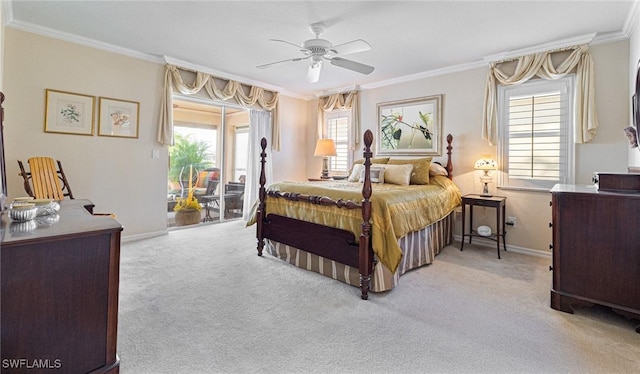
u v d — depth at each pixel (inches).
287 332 74.4
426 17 110.6
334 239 106.3
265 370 60.6
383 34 125.0
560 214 86.0
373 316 82.8
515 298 94.2
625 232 77.0
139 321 78.3
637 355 65.4
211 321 79.0
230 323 78.2
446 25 116.6
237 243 155.9
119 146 150.7
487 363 62.9
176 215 186.1
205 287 100.7
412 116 183.0
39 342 46.1
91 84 140.9
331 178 214.4
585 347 68.4
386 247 95.0
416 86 181.8
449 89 168.6
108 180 147.9
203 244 153.1
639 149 102.0
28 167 125.6
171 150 181.3
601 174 84.0
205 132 196.2
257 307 87.4
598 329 76.0
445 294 97.2
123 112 151.1
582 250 82.7
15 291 43.8
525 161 144.6
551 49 133.2
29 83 125.3
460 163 165.0
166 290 97.7
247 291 98.3
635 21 108.1
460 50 141.7
